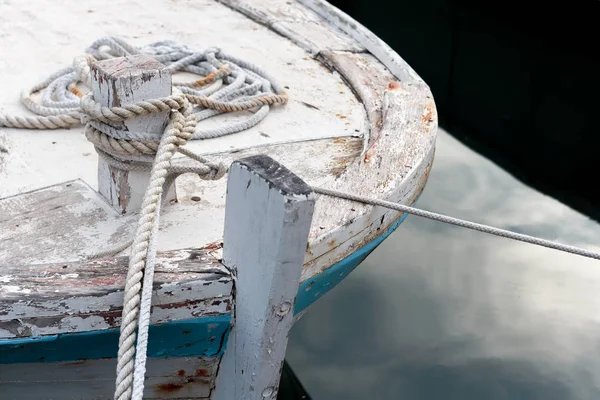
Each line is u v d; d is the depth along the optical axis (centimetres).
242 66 338
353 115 315
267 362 192
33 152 268
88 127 217
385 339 367
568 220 459
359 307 385
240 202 174
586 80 617
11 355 184
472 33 693
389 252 429
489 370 347
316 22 402
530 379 342
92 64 208
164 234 222
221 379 209
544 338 366
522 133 570
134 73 204
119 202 228
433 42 704
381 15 757
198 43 375
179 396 214
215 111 302
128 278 175
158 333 188
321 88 337
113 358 195
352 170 247
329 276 224
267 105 306
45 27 378
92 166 263
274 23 395
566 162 529
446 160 534
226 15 413
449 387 338
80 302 177
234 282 185
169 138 206
